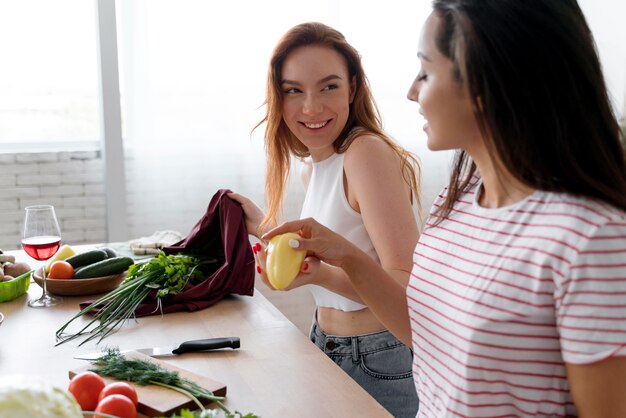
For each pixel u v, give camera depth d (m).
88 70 4.16
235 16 4.11
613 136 1.05
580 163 1.04
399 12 4.32
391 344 1.94
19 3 4.00
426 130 1.23
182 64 4.10
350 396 1.47
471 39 1.06
